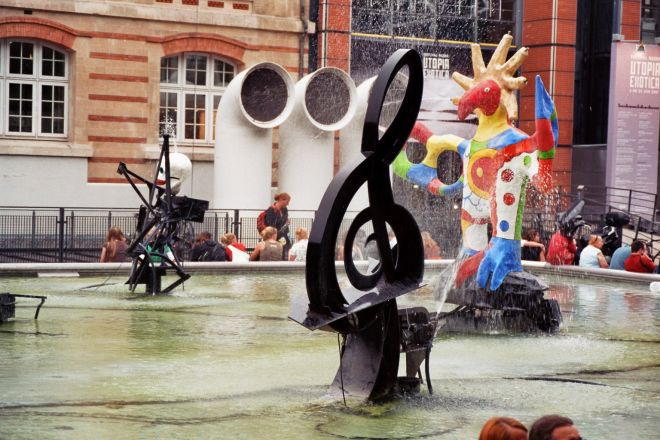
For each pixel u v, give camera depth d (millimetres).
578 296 19578
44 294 18234
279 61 35625
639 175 33719
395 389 10359
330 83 31688
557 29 38938
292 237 31016
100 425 9078
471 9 39312
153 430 8953
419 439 8875
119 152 33469
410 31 38406
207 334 14289
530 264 23766
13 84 32688
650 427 9492
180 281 18734
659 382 11602
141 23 33594
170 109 34719
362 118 32000
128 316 15805
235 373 11570
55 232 29438
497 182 14898
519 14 39906
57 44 32812
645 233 34688
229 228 30750
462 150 15680
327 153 32188
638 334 15078
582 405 10367
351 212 30500
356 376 10234
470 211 15195
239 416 9531
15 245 29422
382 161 10078
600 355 13312
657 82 33562
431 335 10695
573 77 39219
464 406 10148
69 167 32781
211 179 34688
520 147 14781
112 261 22109
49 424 9062
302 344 13633
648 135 33625
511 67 15047
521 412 9992
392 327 10148
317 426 9211
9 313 14953
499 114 15117
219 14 34531
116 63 33406
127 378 11141
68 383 10789
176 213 18625
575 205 26609
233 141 31203
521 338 14602
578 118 41406
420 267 10320
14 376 11078
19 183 32188
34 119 32938
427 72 38625
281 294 18938
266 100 31422
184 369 11742
